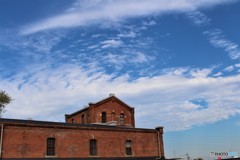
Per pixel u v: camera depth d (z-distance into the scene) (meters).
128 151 43.56
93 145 40.62
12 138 34.22
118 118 57.75
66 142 38.12
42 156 35.81
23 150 34.62
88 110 55.94
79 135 39.47
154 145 46.31
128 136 43.97
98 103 56.00
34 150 35.44
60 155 37.22
